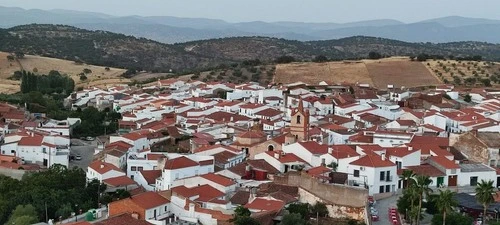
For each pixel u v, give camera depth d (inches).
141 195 6122.1
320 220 5880.9
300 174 6427.2
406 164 7130.9
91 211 6205.7
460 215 5585.6
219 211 5954.7
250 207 5959.6
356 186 6279.5
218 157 7741.1
